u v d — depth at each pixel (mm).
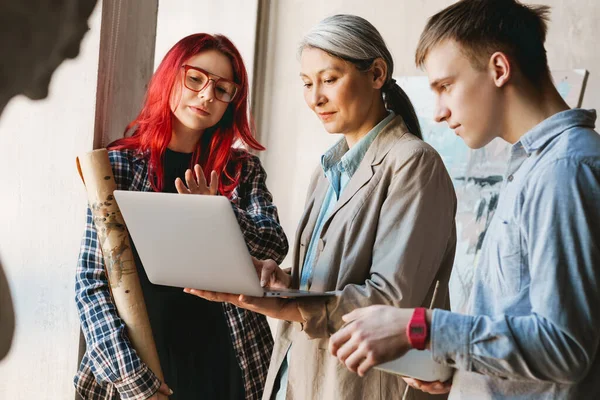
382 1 3953
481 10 1252
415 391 1747
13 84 2607
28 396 2631
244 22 4215
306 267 1919
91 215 2211
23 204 2623
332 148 1951
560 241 1104
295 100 4230
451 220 1794
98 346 2074
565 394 1161
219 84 2305
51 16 2572
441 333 1149
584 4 3457
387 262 1674
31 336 2631
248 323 2301
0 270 2648
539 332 1093
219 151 2402
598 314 1091
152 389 2064
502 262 1213
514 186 1234
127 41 2652
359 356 1185
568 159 1131
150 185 2277
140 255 1776
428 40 1302
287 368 1921
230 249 1575
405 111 1921
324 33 1794
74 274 2574
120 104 2654
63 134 2564
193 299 2250
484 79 1250
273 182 4281
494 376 1180
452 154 3639
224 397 2248
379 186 1767
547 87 1255
